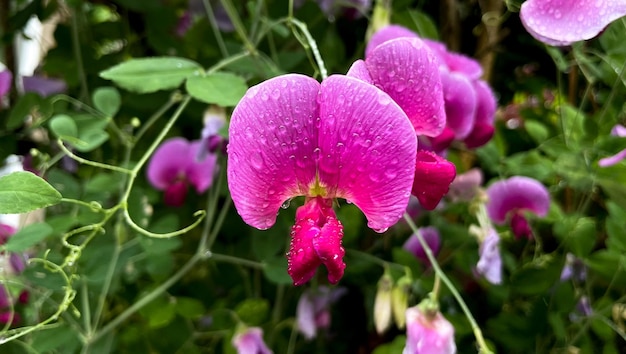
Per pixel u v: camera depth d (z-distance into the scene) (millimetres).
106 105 122
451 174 83
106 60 162
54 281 117
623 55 126
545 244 165
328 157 73
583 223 138
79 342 127
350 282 157
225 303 145
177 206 155
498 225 154
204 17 151
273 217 78
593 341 150
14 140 159
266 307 136
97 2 174
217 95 100
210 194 142
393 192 72
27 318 128
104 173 151
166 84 102
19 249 103
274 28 126
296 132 71
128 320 149
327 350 162
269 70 120
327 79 69
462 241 149
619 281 133
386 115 69
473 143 132
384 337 156
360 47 151
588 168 133
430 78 82
